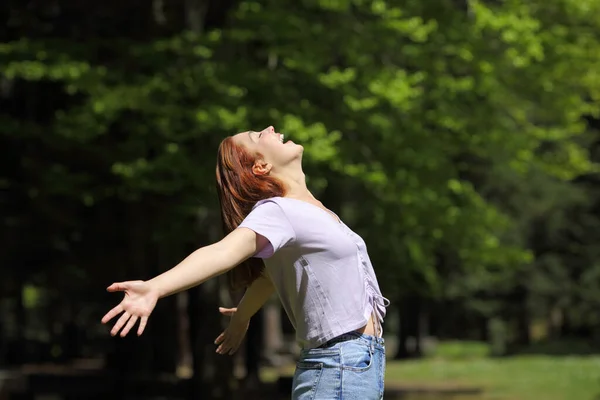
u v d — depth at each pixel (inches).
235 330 197.3
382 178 728.3
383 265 975.6
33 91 916.6
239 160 175.0
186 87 722.8
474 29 787.4
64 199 975.6
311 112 732.7
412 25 729.6
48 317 2016.5
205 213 800.3
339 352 166.2
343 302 167.0
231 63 743.1
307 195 175.9
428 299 1979.6
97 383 1334.9
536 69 845.2
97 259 1072.8
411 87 787.4
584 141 1750.7
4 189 930.1
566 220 1916.8
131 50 736.3
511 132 852.0
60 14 864.3
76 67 707.4
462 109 834.8
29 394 1007.0
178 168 703.1
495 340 2290.8
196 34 738.8
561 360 1712.6
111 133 836.0
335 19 751.7
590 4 856.3
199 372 909.8
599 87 913.5
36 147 889.5
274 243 159.0
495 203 1691.7
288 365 1827.0
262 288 191.3
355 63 744.3
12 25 863.1
